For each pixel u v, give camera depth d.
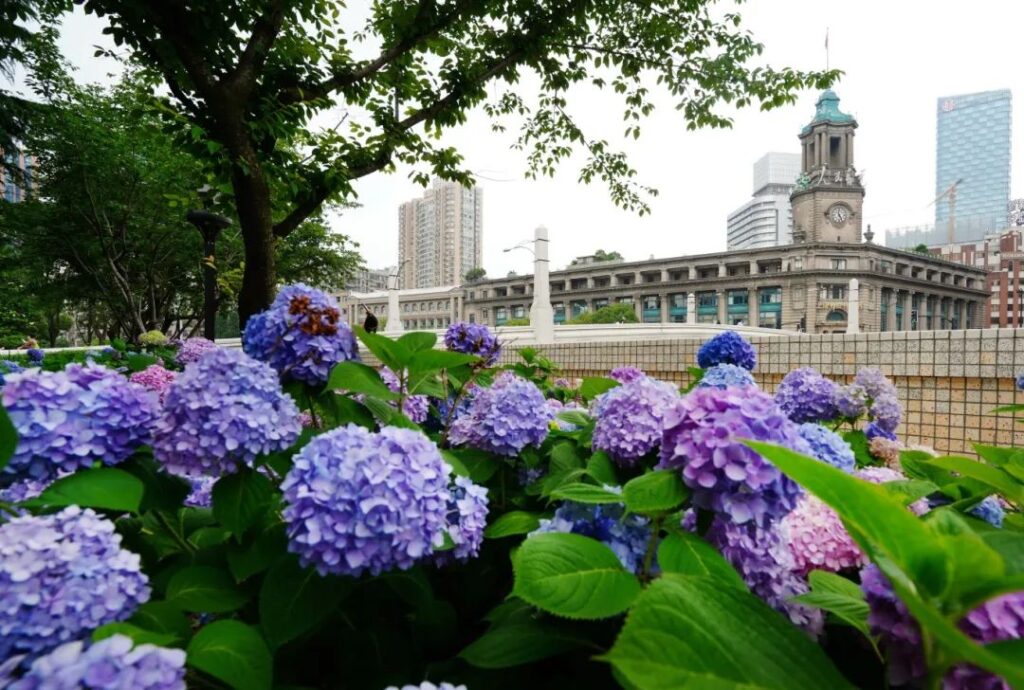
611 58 5.61
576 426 2.12
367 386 1.38
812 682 0.58
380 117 5.50
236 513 1.03
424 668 1.04
